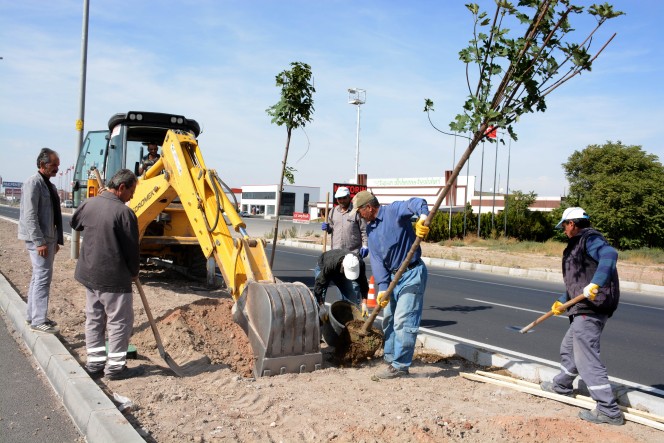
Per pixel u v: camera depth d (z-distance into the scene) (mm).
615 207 30469
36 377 5199
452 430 4121
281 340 5387
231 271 6078
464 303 11070
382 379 5395
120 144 10273
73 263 12273
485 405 4781
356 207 5480
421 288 5449
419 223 4910
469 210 31734
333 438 3930
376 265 5551
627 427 4379
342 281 7277
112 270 4910
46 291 6129
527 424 4250
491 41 4453
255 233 33125
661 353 7484
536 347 7359
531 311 10328
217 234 6426
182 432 3896
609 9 3998
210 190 6902
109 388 4730
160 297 9078
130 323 5066
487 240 28766
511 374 5883
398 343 5426
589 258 4645
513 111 4543
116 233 4906
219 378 5234
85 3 13523
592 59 4238
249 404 4555
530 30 4375
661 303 13062
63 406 4555
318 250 23406
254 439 3871
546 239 32625
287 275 13977
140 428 3889
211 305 7457
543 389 5215
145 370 5344
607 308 4527
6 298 7820
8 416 4289
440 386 5297
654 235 30141
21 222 6105
